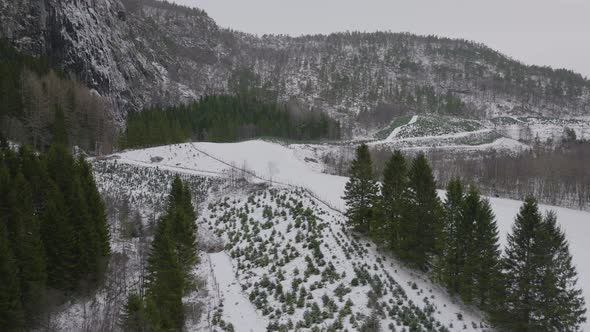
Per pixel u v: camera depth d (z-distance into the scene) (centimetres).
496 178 8862
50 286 3747
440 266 3916
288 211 5547
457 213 3856
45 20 13012
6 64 9575
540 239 3200
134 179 7256
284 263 4341
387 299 3625
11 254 3222
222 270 4509
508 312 3325
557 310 3128
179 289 3491
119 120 13962
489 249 3584
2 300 3056
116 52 15712
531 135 14712
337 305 3553
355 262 4169
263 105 14488
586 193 8062
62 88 9862
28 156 5325
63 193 4484
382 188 4541
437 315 3497
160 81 18825
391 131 15612
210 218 5912
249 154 9262
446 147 12538
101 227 4325
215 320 3606
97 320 3544
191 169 8150
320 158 10338
